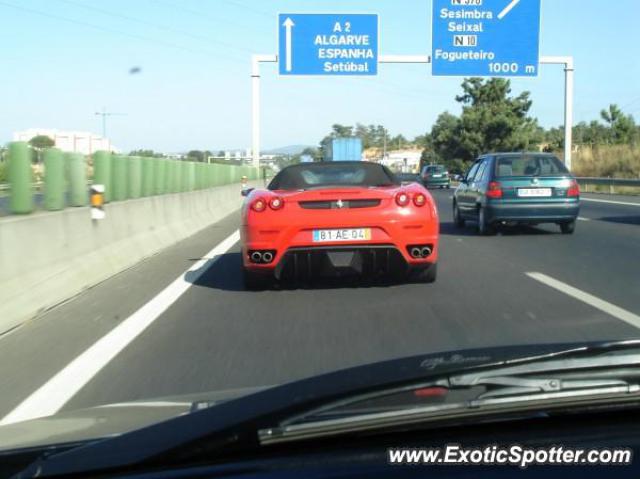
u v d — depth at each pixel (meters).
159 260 11.34
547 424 1.98
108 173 10.58
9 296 6.70
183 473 1.81
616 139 66.12
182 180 16.38
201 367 5.28
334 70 27.25
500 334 6.21
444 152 65.44
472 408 1.95
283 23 27.20
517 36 26.16
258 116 33.25
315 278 9.18
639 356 2.17
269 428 1.88
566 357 2.14
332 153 44.81
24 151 7.59
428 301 7.70
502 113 61.84
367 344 5.91
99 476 1.85
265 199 7.79
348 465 1.75
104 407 3.03
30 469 1.93
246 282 8.29
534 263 10.61
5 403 4.54
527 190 14.19
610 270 9.88
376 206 7.74
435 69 26.25
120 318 7.01
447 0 26.05
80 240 8.88
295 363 5.36
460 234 15.25
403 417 1.92
